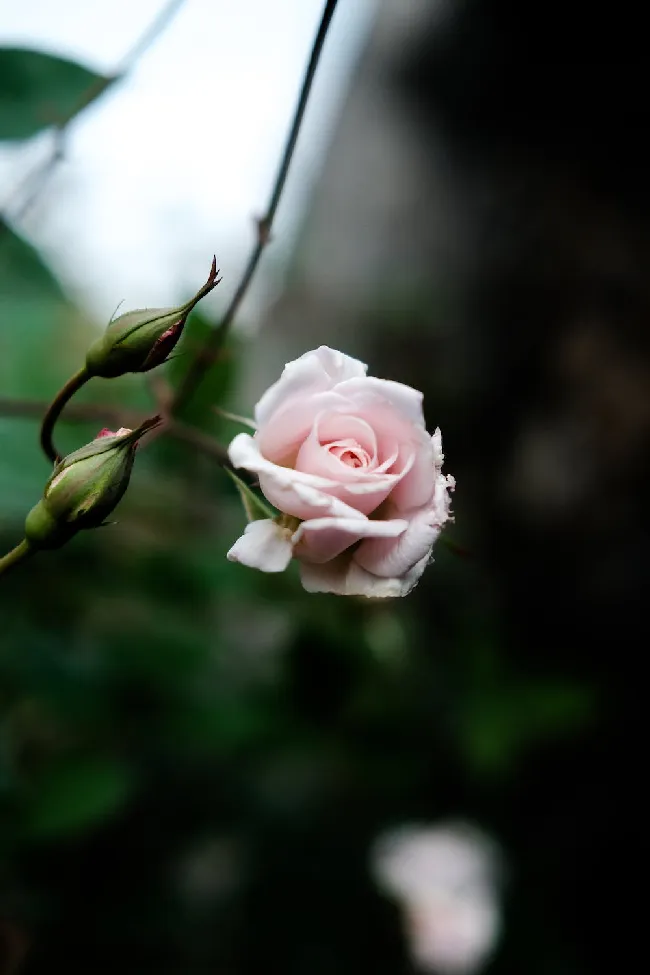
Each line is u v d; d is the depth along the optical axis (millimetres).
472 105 1031
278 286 1161
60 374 484
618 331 954
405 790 665
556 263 982
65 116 399
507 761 653
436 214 1081
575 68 946
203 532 558
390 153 1138
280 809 635
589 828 808
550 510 968
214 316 463
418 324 1043
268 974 586
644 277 946
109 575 533
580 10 917
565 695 693
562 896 776
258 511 308
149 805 561
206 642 533
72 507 302
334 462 292
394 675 651
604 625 943
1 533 496
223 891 603
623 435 942
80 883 503
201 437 396
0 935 458
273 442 298
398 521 297
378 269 1104
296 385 295
